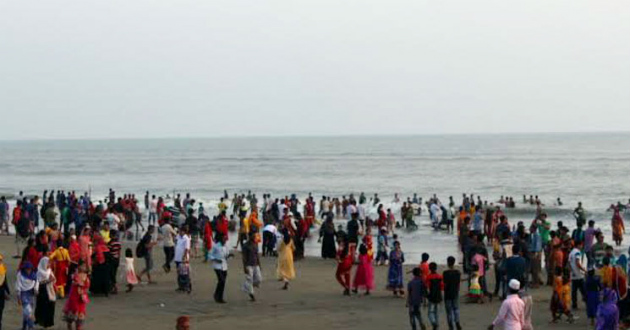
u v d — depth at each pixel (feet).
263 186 313.32
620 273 55.83
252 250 70.74
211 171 431.84
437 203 163.73
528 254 75.31
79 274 55.67
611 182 306.76
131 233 126.11
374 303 68.69
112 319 60.80
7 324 58.03
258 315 62.69
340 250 74.28
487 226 114.83
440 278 54.70
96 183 339.57
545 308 65.31
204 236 98.37
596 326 51.42
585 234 81.20
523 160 489.26
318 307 66.54
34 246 61.05
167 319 60.85
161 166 490.08
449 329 55.47
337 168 442.50
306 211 147.43
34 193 277.23
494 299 69.56
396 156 582.35
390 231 137.08
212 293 73.87
